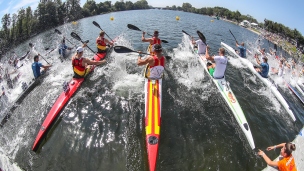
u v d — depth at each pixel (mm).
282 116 7449
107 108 6820
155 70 6949
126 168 4836
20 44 19328
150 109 6160
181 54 12164
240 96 8273
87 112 6633
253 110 7496
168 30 22516
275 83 10078
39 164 5012
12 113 6941
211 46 16594
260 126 6723
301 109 8461
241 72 10711
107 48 11398
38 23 24844
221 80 8500
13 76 9469
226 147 5637
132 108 6824
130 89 7887
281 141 6223
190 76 9195
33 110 6988
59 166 4949
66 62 10656
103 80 8484
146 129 5586
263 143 6016
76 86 7688
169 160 5121
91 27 24203
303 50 24094
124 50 7559
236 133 6191
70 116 6480
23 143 5664
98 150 5320
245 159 5332
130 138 5656
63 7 29844
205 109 7113
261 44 23500
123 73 9148
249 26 41219
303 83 11133
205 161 5156
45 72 9344
